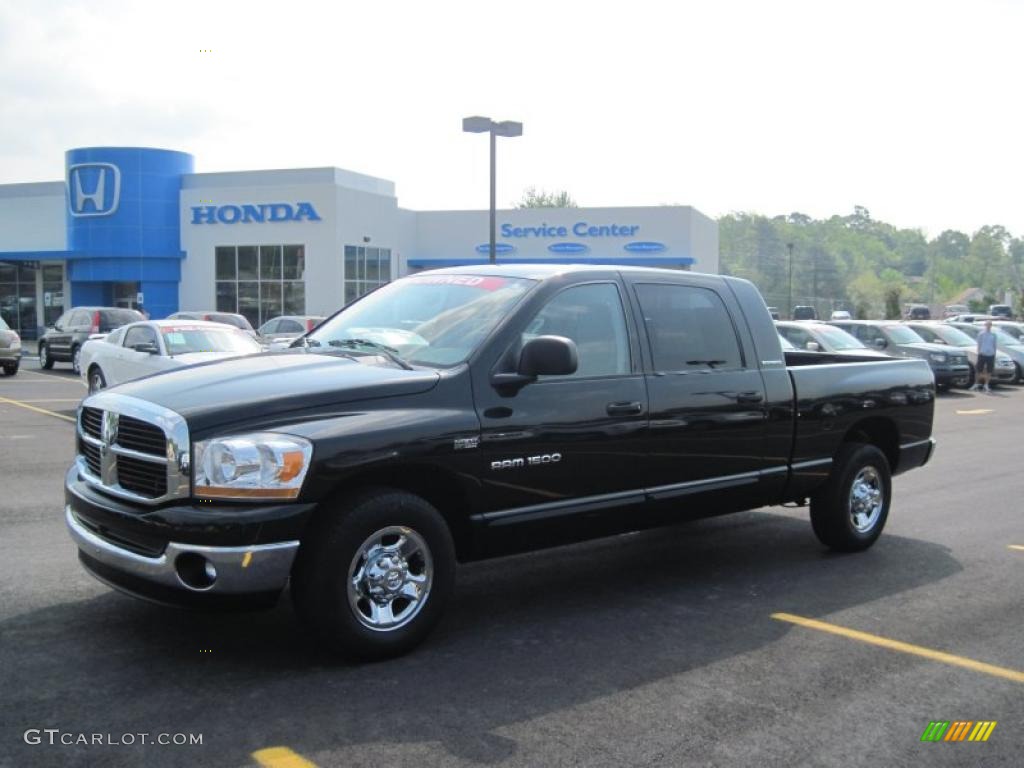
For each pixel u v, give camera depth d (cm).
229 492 429
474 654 493
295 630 516
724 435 621
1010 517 885
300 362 514
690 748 391
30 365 2878
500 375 511
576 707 429
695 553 731
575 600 597
